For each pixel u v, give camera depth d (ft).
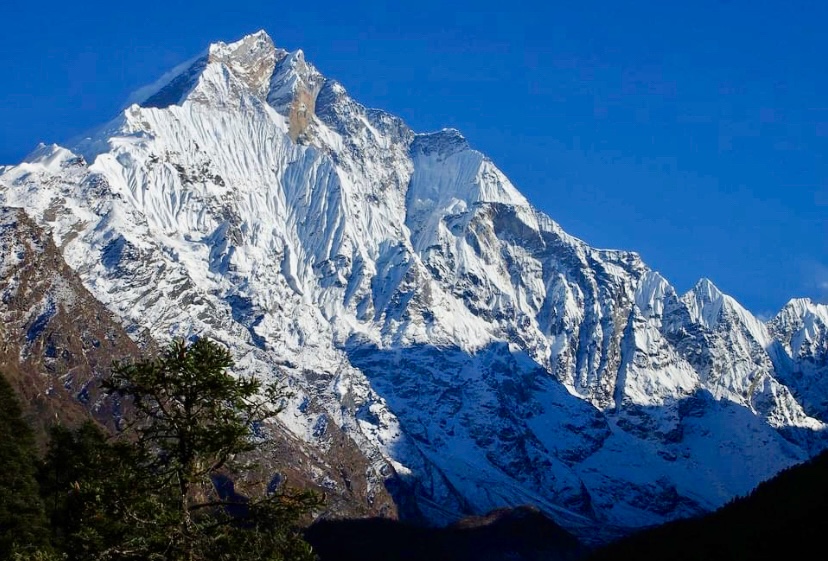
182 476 329.93
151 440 336.70
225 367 339.36
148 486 330.54
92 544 327.26
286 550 336.49
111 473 332.60
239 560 330.34
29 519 490.49
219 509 342.64
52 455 536.01
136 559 327.47
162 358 339.77
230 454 340.80
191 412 335.26
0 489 499.92
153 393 333.01
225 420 335.26
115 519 328.49
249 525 339.77
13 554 365.40
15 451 522.47
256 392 342.44
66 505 415.23
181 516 328.49
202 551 329.31
